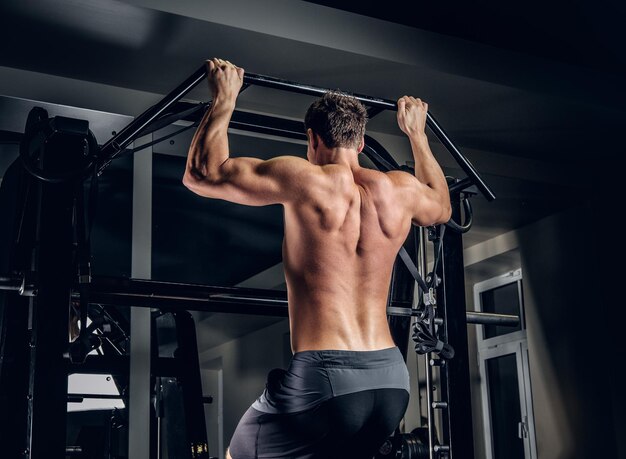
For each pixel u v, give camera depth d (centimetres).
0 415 274
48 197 259
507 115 486
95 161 247
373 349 174
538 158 562
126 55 404
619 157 561
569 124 501
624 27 499
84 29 378
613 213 561
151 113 230
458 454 300
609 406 545
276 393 171
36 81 415
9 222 348
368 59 413
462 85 446
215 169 179
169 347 450
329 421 166
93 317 442
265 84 217
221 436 918
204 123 190
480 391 734
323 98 197
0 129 416
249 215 584
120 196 518
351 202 182
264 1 390
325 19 404
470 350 749
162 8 364
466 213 306
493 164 547
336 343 171
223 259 670
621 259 550
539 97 460
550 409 599
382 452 312
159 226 599
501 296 736
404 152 514
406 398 179
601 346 555
